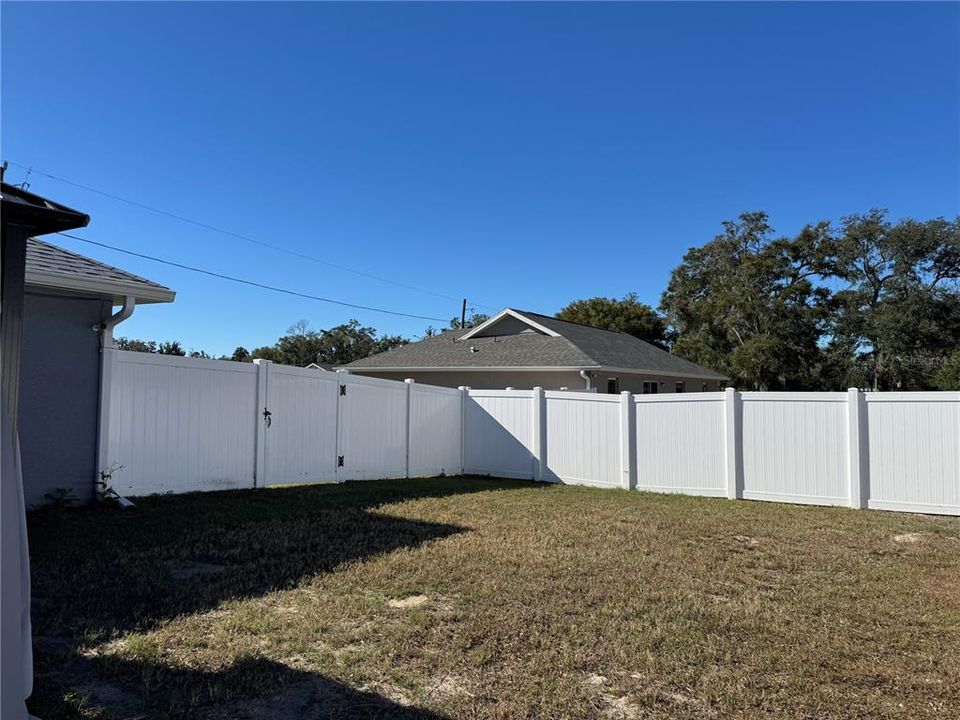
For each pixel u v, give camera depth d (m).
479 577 4.82
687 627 3.89
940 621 4.11
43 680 2.93
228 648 3.35
